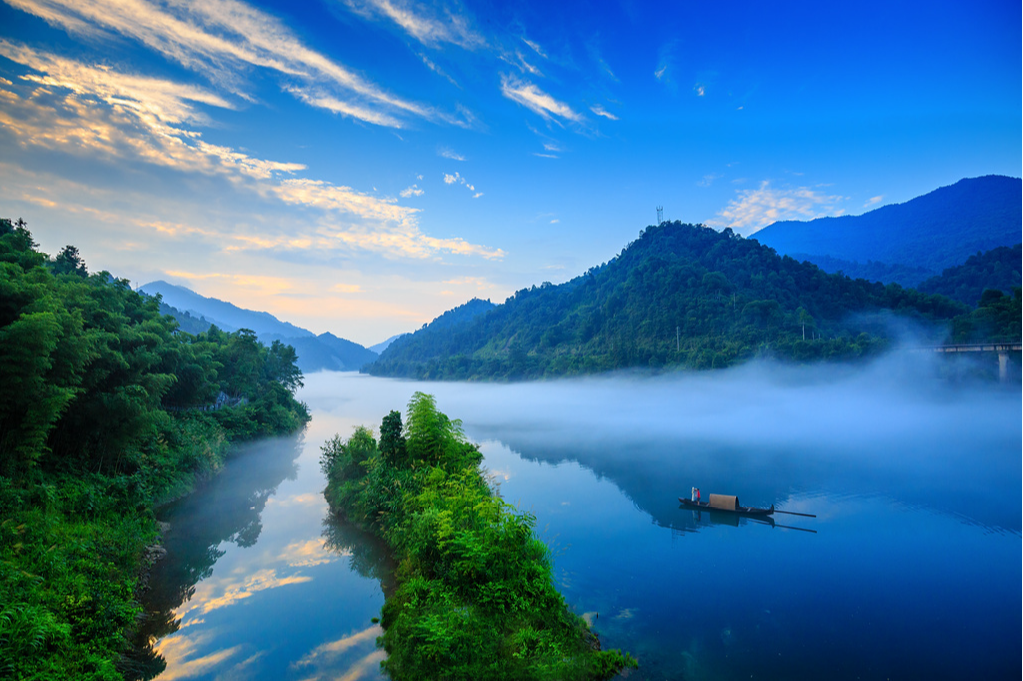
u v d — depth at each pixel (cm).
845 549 2756
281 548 2483
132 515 2541
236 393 6806
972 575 2408
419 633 1428
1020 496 4009
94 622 1498
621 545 2766
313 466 4650
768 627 1872
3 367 2009
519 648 1401
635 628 1842
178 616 1798
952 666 1631
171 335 4812
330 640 1617
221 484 3878
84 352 2394
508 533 1692
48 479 2314
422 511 2103
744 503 3797
